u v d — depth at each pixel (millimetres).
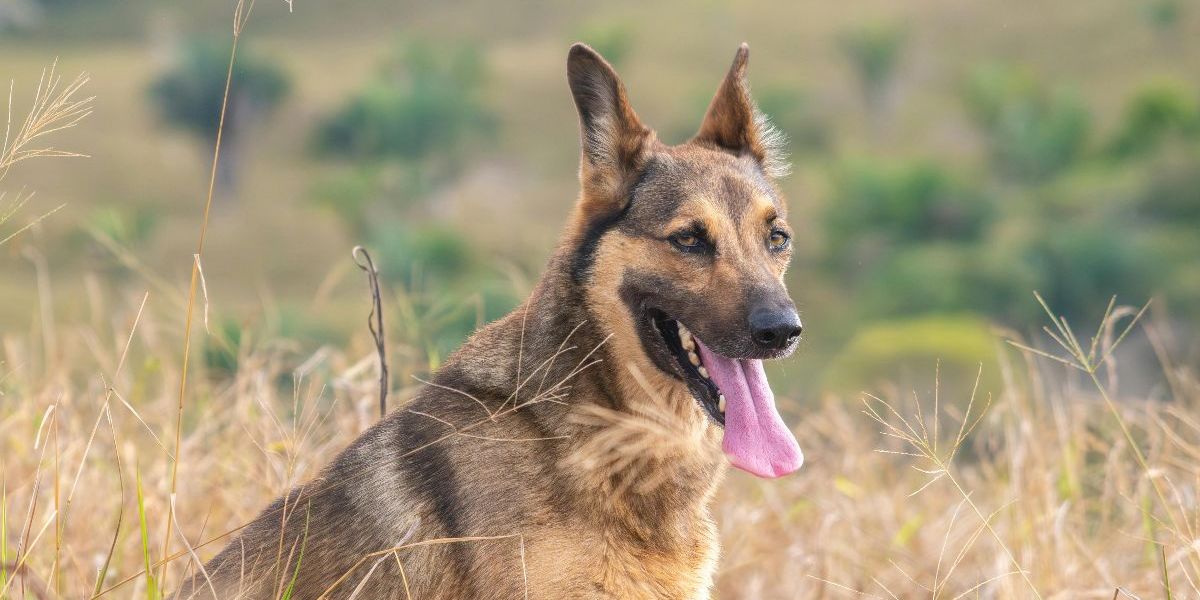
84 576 6281
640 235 5676
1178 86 92375
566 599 5164
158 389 8641
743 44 6387
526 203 89688
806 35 120000
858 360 23625
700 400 5648
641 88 109188
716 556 5762
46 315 8211
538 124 102562
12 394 7988
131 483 6965
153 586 4965
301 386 8312
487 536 5066
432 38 126688
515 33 130375
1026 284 64750
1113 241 67125
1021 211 82562
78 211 72250
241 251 79438
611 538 5270
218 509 7121
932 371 22359
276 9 134375
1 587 5109
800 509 8523
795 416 10438
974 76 100125
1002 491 7789
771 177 6508
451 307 9953
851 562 7777
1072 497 7340
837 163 90375
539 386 5359
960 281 67750
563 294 5625
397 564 5246
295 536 5438
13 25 120125
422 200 86875
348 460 5586
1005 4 120562
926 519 8398
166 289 8484
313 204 87312
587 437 5316
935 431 6141
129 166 87375
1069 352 6504
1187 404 8148
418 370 8203
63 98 5383
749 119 6395
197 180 89812
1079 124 91562
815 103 107812
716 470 5727
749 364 5789
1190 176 78812
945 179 79750
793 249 6133
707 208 5656
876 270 75562
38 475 5398
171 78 91562
